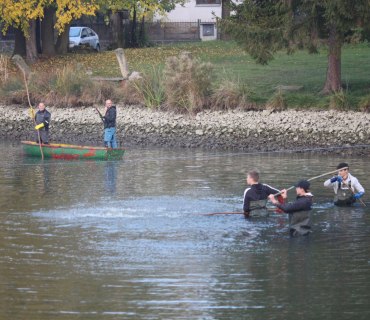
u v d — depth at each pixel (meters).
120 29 143.88
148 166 70.50
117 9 123.56
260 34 87.44
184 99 92.69
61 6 108.94
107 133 77.38
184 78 94.06
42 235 44.22
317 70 106.56
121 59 102.50
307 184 44.31
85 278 36.47
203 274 37.16
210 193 56.44
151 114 92.25
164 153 81.06
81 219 48.16
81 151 75.19
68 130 94.31
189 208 51.22
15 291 34.66
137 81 97.38
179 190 57.69
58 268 37.97
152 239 43.38
